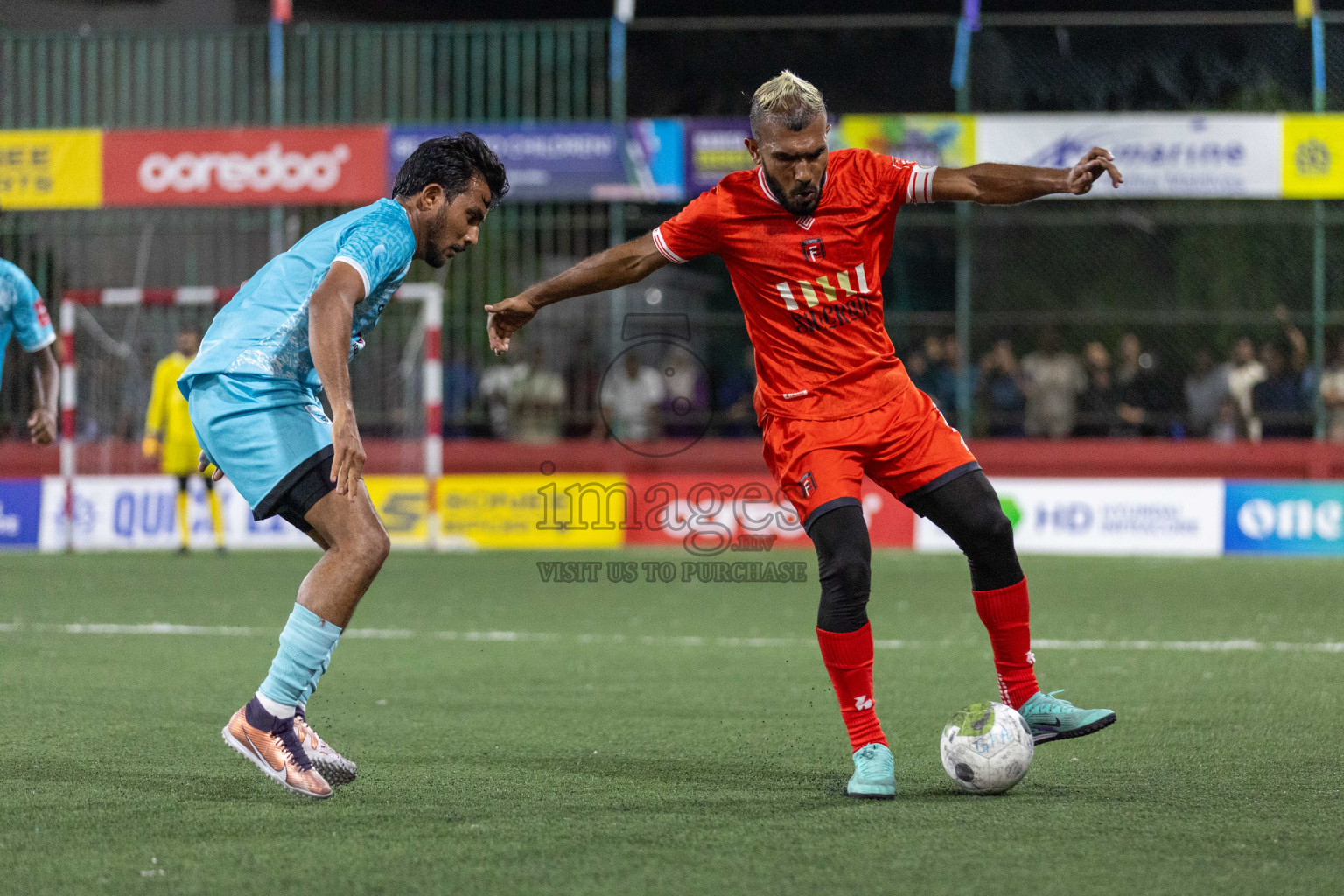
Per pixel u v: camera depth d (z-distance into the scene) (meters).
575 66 44.03
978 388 43.53
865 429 12.34
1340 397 42.66
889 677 18.92
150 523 42.28
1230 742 14.17
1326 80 40.69
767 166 11.91
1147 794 11.74
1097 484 41.09
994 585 12.72
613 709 16.50
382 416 44.09
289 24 42.00
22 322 17.75
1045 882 9.06
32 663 19.88
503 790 11.96
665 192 39.81
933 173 12.34
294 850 9.92
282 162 40.75
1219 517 40.62
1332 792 11.84
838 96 44.84
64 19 52.12
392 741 14.38
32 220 43.69
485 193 12.18
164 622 24.98
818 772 12.80
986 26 42.59
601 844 10.05
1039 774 12.65
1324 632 24.06
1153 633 23.97
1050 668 19.77
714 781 12.35
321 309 10.88
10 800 11.51
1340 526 40.25
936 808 11.23
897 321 42.78
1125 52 43.66
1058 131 38.91
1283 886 8.98
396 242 11.45
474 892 8.84
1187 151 38.97
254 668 19.56
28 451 44.06
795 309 12.38
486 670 19.70
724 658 21.02
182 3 52.88
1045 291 45.34
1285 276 44.44
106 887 8.98
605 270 12.62
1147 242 44.97
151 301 40.78
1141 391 43.03
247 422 11.48
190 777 12.41
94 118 42.94
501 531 42.31
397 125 40.38
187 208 43.00
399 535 42.16
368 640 23.14
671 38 44.75
